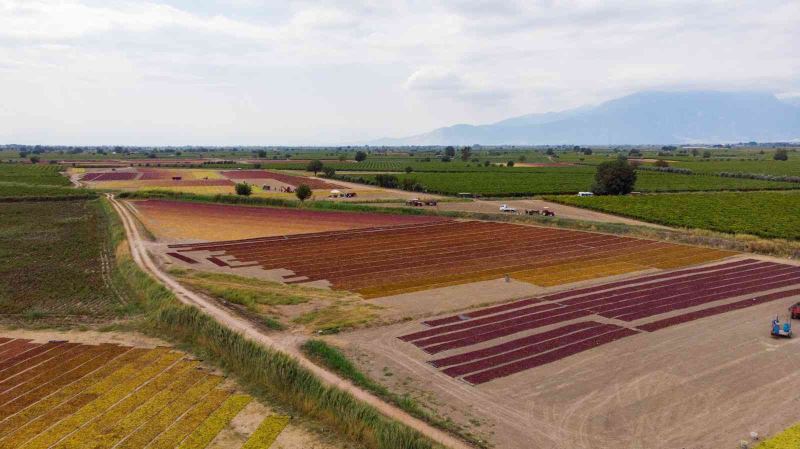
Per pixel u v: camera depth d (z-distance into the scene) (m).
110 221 89.44
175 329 38.97
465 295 48.72
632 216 99.75
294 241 75.38
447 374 32.16
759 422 26.64
